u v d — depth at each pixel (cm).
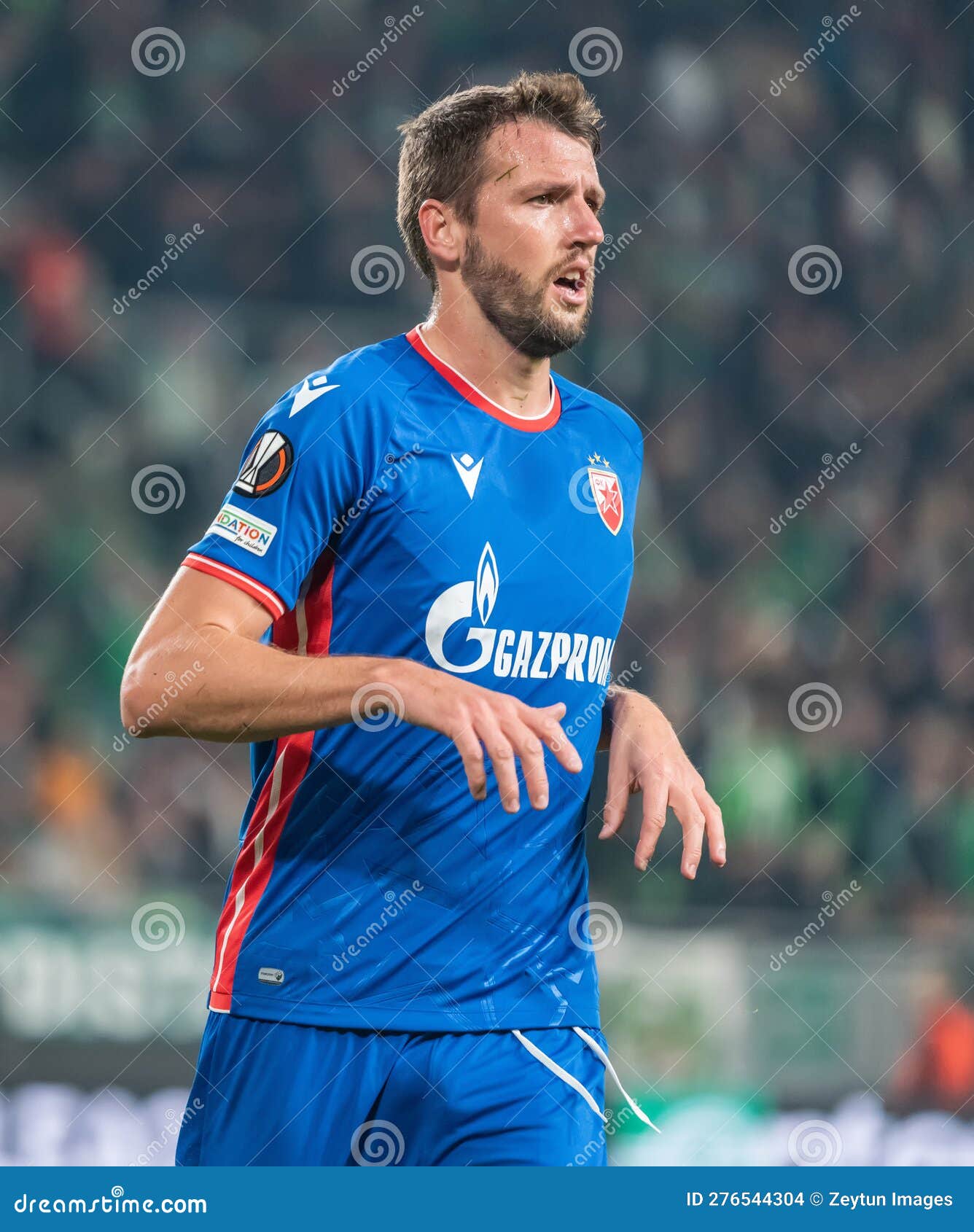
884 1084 2281
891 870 3266
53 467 3488
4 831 3028
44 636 3291
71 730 3181
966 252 4397
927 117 4472
